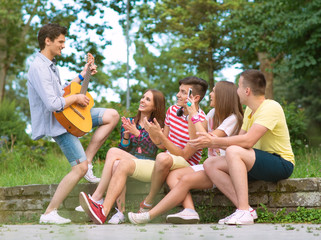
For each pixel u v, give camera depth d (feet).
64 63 45.60
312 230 10.28
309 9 40.86
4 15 64.44
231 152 12.39
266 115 12.71
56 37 14.76
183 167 13.78
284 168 13.00
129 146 15.30
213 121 14.21
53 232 10.37
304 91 92.12
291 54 43.70
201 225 12.14
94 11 46.34
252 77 13.10
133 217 12.67
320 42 40.29
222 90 13.73
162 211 12.83
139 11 56.39
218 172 12.90
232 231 10.21
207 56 72.69
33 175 21.86
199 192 14.56
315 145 28.78
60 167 24.93
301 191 13.32
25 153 28.04
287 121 28.71
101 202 13.93
